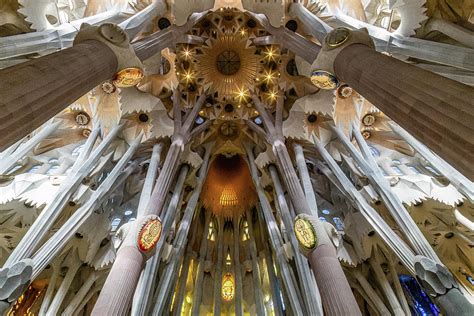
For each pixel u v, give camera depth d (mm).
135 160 14445
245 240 20438
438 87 5230
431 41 9484
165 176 12883
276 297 16453
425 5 9484
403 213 10258
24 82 4906
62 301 11594
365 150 12625
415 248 9539
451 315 8086
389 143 14453
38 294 12625
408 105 5477
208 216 20938
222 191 22047
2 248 11578
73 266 12031
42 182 11305
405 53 9961
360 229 12695
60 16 11672
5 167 11578
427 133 5070
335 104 14133
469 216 10992
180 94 16984
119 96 13664
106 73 7461
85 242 11969
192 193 16656
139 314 10172
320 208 15969
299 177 13656
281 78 17188
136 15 11875
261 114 16875
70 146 14414
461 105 4750
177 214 15492
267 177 16266
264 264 18609
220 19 17516
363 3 13680
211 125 18766
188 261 18266
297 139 14820
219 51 18078
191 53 17578
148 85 16047
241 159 22406
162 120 14797
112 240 12914
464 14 8930
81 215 10469
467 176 4457
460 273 11883
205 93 18078
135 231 9961
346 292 8227
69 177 11133
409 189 11531
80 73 6277
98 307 8086
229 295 18156
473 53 8430
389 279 13125
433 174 12438
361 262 12992
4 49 8648
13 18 9578
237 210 21578
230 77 18453
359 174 12438
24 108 4656
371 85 6605
